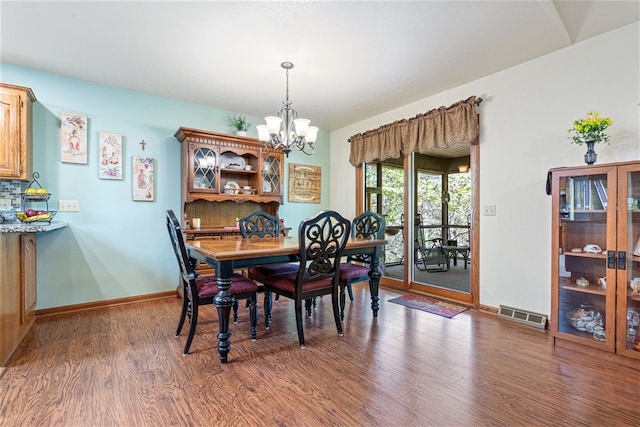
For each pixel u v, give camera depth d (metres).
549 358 2.14
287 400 1.67
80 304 3.19
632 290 2.06
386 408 1.60
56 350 2.24
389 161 4.36
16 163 2.64
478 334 2.56
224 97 3.66
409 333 2.58
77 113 3.16
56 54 2.66
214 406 1.62
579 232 2.33
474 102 3.11
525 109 2.83
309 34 2.36
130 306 3.32
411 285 3.99
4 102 2.59
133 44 2.50
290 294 2.42
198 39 2.43
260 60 2.76
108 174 3.32
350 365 2.04
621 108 2.34
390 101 3.77
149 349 2.26
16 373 1.92
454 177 4.35
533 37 2.42
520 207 2.88
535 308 2.79
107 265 3.33
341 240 2.70
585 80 2.50
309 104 3.88
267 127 2.68
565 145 2.61
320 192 5.03
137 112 3.50
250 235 3.35
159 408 1.59
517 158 2.90
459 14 2.12
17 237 2.34
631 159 2.30
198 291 2.23
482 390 1.76
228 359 2.12
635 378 1.88
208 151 3.65
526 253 2.85
